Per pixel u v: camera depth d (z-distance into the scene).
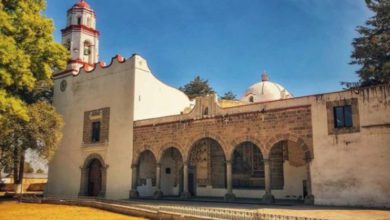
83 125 35.47
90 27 39.84
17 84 19.45
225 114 25.12
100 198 29.09
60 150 37.16
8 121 24.22
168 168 32.62
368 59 24.48
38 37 22.03
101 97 34.38
